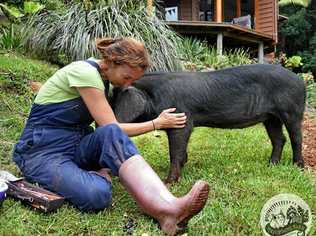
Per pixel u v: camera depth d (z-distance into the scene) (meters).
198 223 2.19
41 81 4.74
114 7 5.80
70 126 2.43
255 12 14.07
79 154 2.40
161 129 2.70
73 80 2.34
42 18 5.93
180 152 2.74
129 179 2.16
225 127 2.97
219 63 7.79
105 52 2.34
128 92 2.58
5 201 2.31
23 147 2.43
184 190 2.62
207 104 2.80
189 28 10.13
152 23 5.88
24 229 2.07
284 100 2.97
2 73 4.55
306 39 19.17
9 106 3.99
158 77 2.77
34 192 2.29
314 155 3.68
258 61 10.73
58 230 2.11
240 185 2.70
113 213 2.29
